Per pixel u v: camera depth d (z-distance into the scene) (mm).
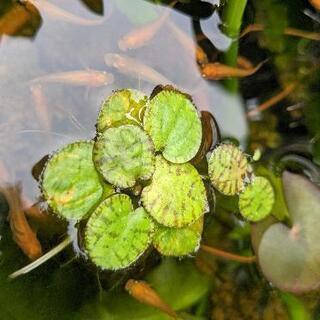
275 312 334
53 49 341
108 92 336
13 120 331
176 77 345
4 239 322
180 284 331
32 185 323
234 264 337
